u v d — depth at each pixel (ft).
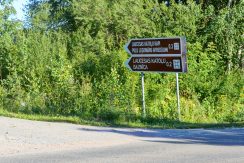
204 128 48.96
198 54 85.30
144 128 47.91
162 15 93.50
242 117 71.97
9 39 82.99
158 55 62.34
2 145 35.09
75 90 70.54
